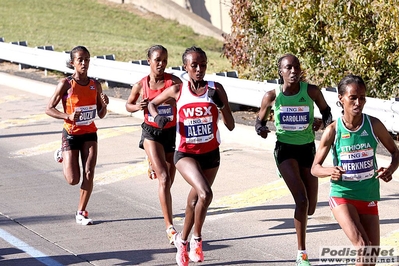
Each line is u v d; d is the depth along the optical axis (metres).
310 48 43.41
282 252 23.42
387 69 40.62
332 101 37.19
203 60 21.28
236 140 40.03
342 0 39.59
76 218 27.45
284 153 22.52
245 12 47.44
